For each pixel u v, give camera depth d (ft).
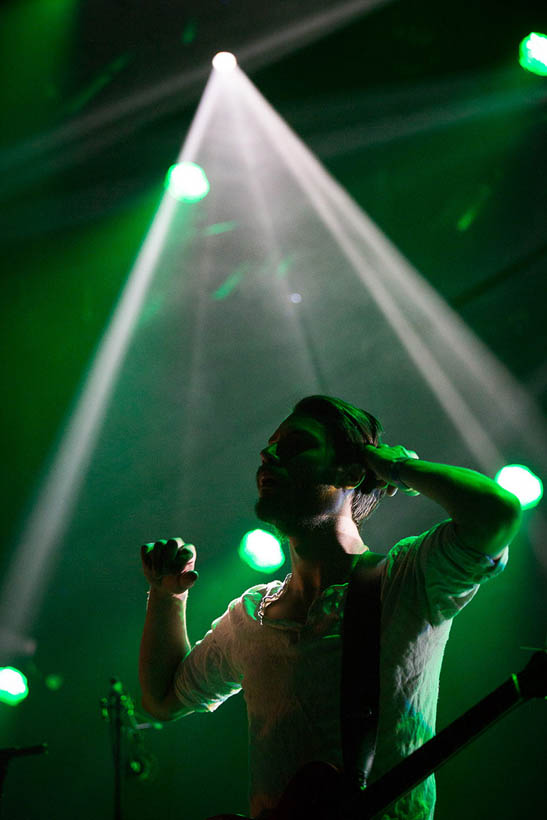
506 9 22.20
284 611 6.75
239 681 7.08
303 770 5.50
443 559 5.86
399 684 5.84
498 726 20.22
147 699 7.47
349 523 7.01
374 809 5.22
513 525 5.63
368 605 6.16
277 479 6.93
